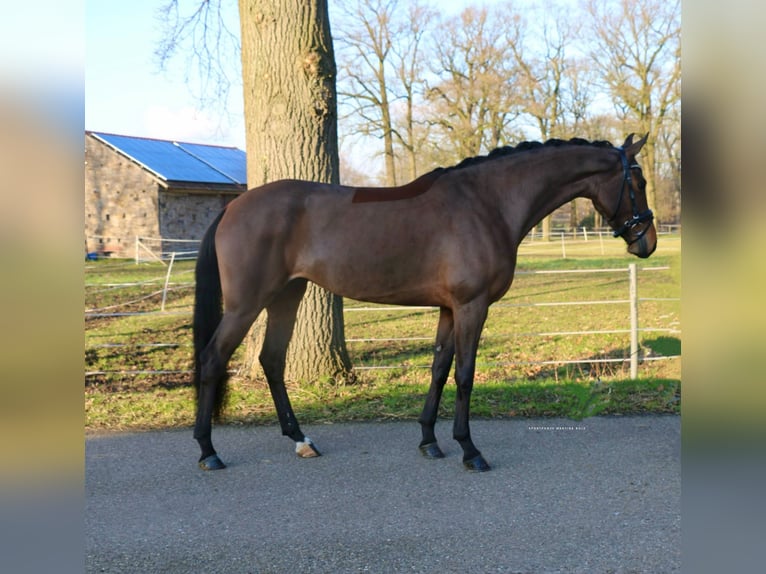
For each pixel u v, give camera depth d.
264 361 4.31
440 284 3.96
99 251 21.11
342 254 3.87
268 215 3.87
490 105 25.95
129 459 4.17
